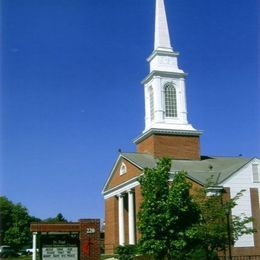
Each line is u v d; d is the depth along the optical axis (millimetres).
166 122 65875
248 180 53844
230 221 34438
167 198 30078
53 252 25484
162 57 68625
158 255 30359
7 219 100688
